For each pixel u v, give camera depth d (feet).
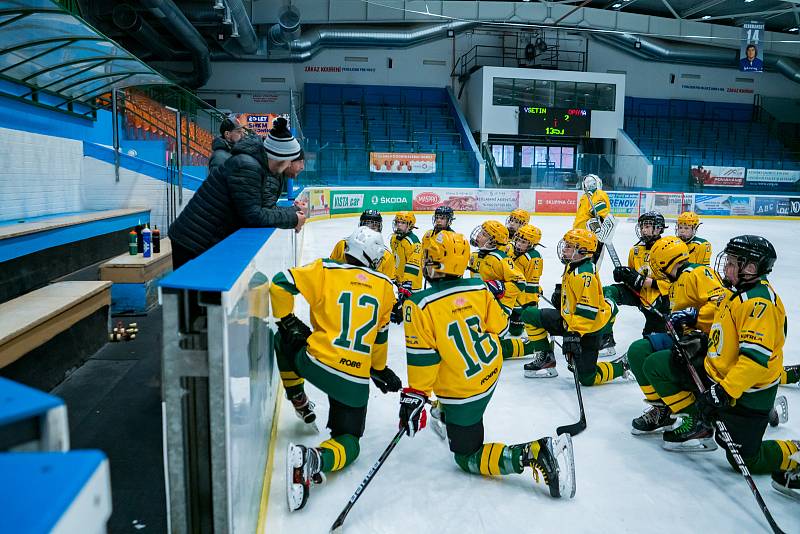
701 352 10.53
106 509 2.31
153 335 16.42
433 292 9.13
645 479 9.95
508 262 17.39
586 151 96.17
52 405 2.56
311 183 68.08
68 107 26.78
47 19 18.33
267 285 8.87
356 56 93.97
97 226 19.84
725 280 9.62
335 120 90.53
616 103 91.81
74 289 14.29
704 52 96.78
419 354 9.05
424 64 95.66
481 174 76.18
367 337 9.30
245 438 6.40
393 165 75.72
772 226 69.10
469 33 95.50
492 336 9.68
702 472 10.26
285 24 75.36
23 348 10.79
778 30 98.89
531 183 77.15
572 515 8.71
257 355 7.68
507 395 13.88
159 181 29.17
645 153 95.61
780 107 104.12
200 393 5.14
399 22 85.87
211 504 5.31
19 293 14.29
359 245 9.59
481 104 88.84
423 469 10.05
